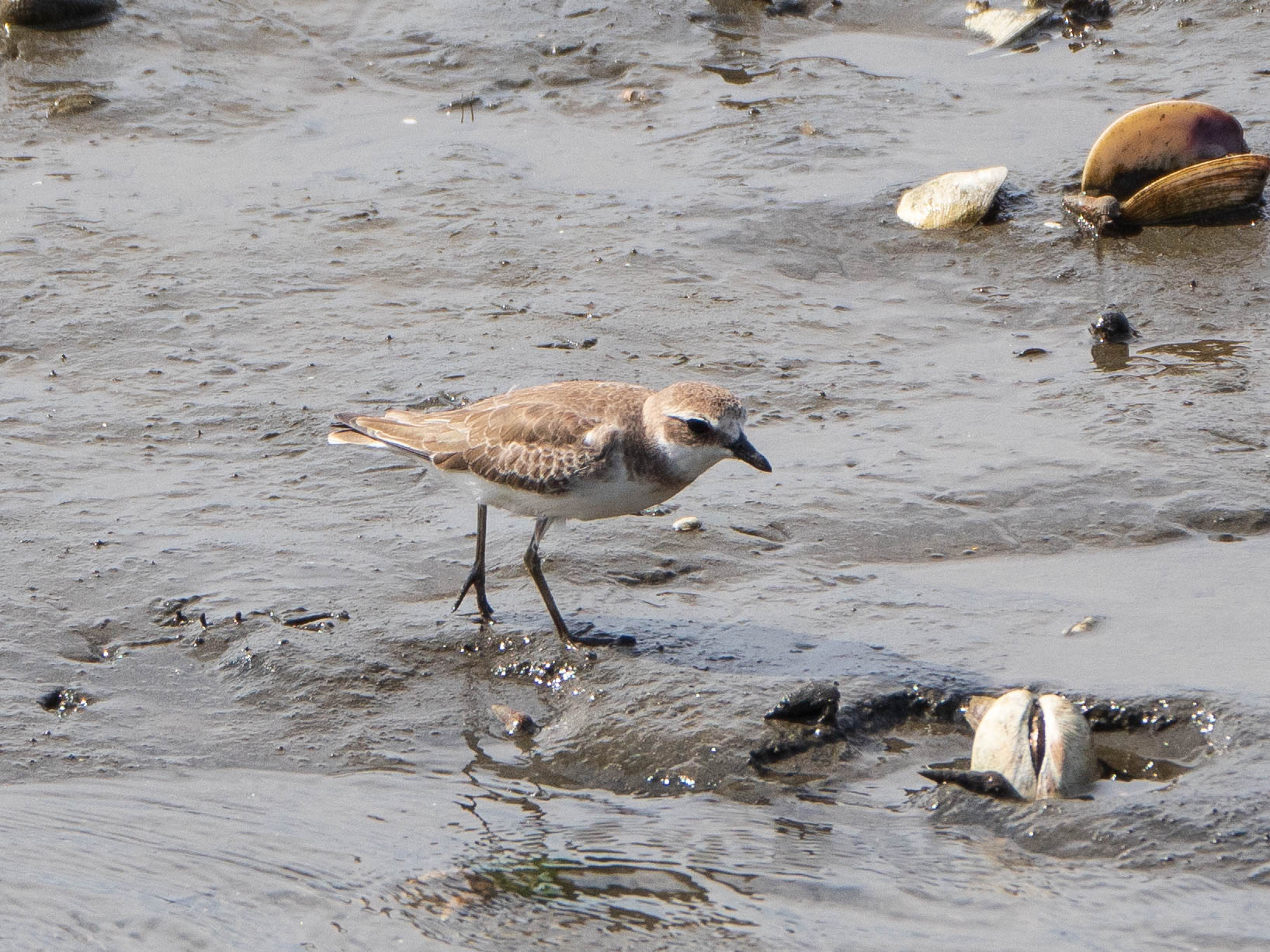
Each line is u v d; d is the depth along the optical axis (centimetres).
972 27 2605
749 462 1050
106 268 1875
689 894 838
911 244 1930
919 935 790
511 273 1859
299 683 1060
